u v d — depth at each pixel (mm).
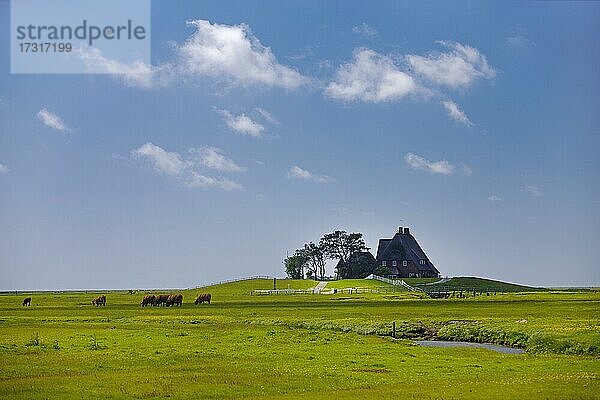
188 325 95125
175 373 49812
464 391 41906
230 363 55281
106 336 76062
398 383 46656
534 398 39281
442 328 87875
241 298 193250
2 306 161375
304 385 45688
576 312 110125
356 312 116250
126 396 41312
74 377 47438
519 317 99500
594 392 41188
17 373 49562
